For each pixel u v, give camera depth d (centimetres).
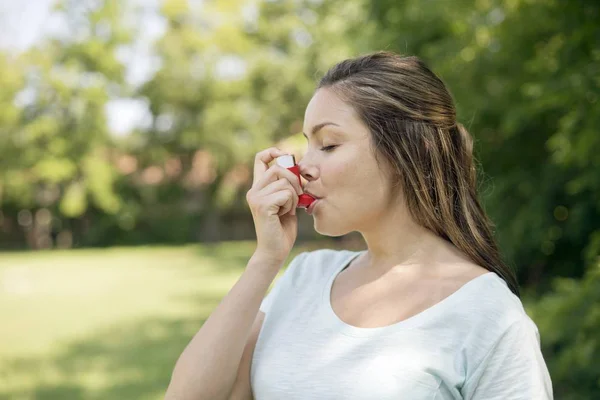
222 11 2575
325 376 126
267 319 147
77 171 2498
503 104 533
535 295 569
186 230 2688
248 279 140
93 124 2458
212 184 2667
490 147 576
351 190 134
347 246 1917
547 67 426
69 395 580
